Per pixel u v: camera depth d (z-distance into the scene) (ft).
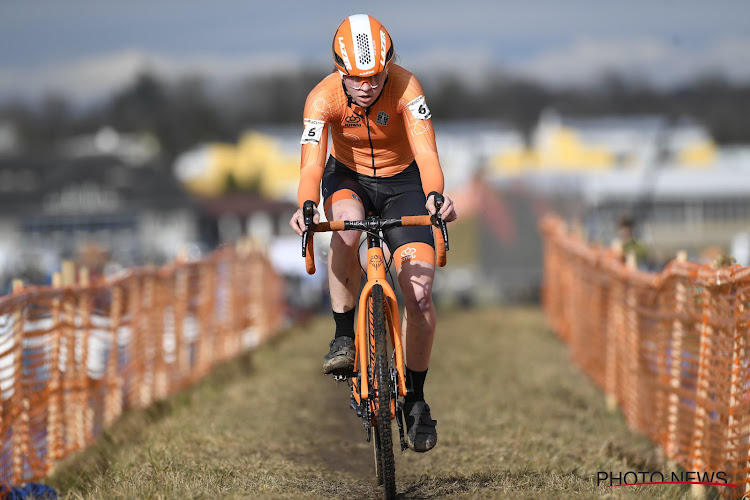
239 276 157.28
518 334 163.94
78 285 83.61
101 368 90.89
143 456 68.39
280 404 98.07
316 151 55.57
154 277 108.58
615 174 299.79
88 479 65.41
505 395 102.01
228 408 94.58
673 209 302.86
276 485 58.65
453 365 125.49
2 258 294.05
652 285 80.28
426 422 56.08
